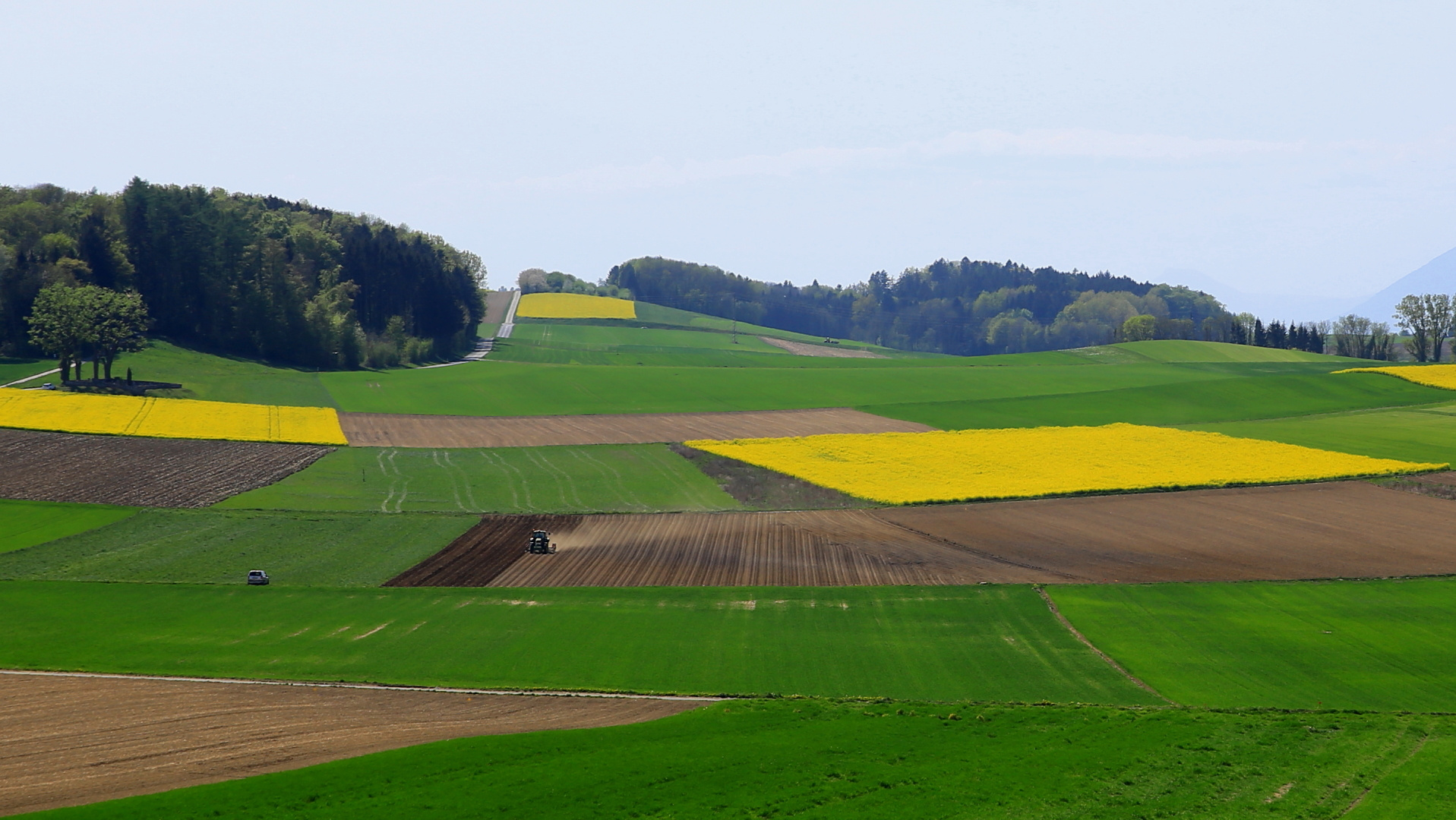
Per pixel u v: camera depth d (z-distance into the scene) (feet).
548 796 93.66
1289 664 145.59
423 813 90.07
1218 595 178.19
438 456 313.12
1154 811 90.79
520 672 141.69
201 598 176.24
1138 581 187.62
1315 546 210.79
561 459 309.01
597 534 224.33
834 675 140.87
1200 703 131.03
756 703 123.65
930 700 131.03
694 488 270.87
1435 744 105.19
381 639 155.74
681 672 141.90
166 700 129.18
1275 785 96.02
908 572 193.67
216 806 92.02
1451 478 274.98
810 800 93.25
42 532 217.36
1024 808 91.66
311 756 109.50
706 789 95.66
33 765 107.24
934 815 90.33
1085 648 152.46
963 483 272.72
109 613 167.02
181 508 239.91
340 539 217.36
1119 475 280.92
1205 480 272.10
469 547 213.05
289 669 142.41
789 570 195.83
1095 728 112.88
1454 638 156.25
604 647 152.15
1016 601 175.42
